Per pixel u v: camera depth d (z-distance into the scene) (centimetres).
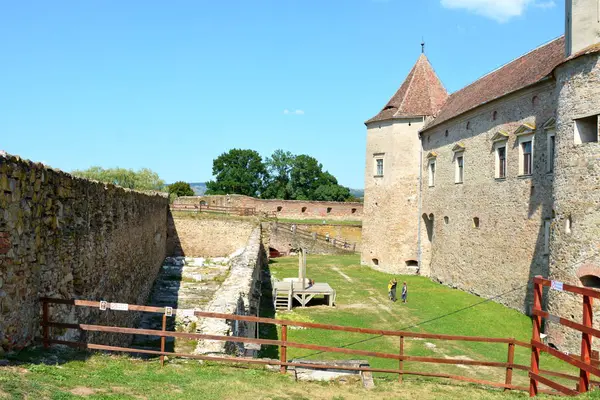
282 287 2220
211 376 785
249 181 7919
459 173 2694
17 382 566
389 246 3250
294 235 4181
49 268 798
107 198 1175
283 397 737
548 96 1906
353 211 5662
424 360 885
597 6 1568
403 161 3244
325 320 1920
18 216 686
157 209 2525
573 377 802
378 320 1945
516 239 2109
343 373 911
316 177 8394
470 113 2545
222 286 1307
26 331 714
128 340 1401
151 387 679
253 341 825
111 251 1222
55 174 823
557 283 726
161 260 2823
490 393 884
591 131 1597
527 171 2062
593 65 1543
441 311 2114
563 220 1619
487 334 1759
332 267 3456
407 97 3350
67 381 629
